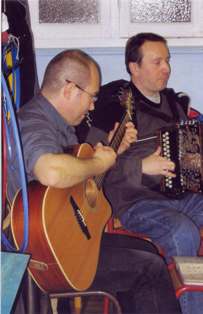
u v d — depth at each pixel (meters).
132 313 1.79
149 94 2.59
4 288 1.17
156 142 2.46
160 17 3.00
